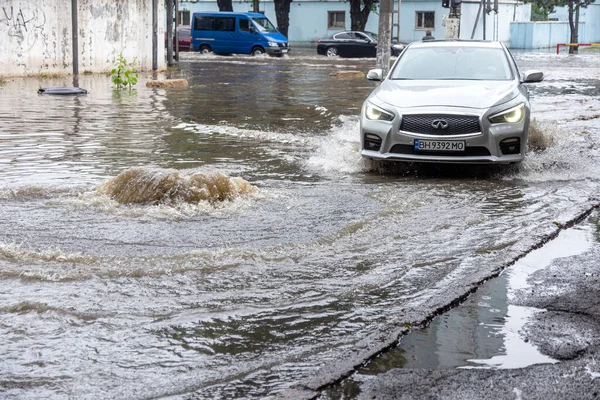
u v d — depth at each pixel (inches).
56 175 354.0
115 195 305.7
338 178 362.3
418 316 183.2
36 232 257.3
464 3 2218.3
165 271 217.6
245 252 235.0
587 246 250.4
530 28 2455.7
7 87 854.5
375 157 381.4
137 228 264.4
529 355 162.9
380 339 169.0
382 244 249.3
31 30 1011.9
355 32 1828.2
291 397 141.8
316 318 185.2
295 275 217.6
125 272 215.9
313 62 1537.9
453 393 144.8
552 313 188.1
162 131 513.7
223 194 305.7
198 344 168.9
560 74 1192.8
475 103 373.7
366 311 189.9
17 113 606.5
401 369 155.6
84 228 263.4
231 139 482.3
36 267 219.3
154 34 1232.8
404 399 142.4
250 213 287.4
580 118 610.5
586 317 185.6
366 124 386.3
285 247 243.0
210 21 1828.2
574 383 149.2
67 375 152.6
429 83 408.8
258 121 577.0
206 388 147.3
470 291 202.8
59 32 1056.2
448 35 1321.4
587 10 2915.8
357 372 154.3
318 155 424.5
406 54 445.1
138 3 1198.3
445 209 300.7
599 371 154.9
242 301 196.2
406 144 374.3
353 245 247.6
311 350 165.9
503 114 371.6
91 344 168.1
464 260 232.5
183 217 280.7
